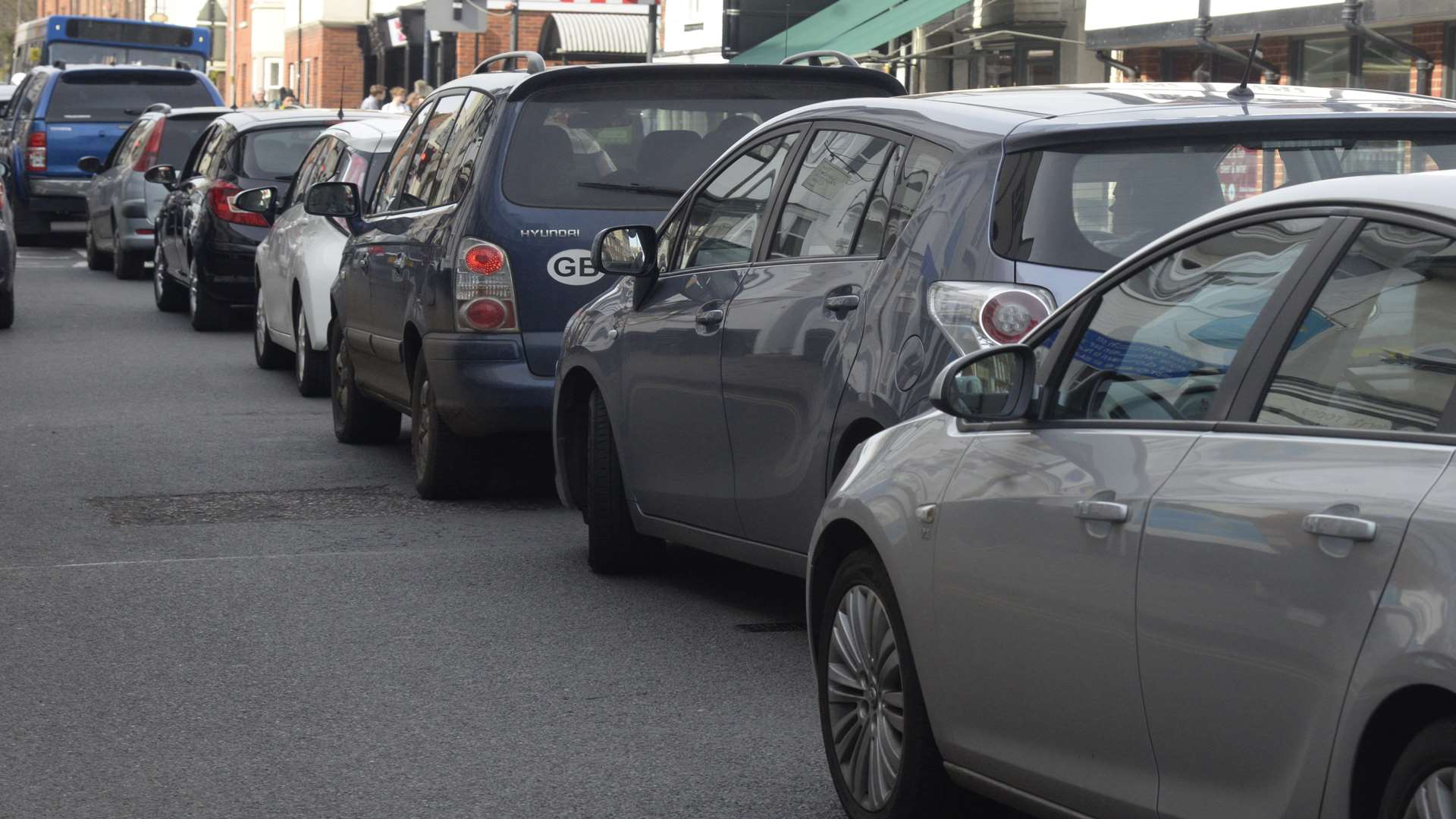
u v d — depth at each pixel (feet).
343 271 66.03
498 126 52.90
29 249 174.70
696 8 191.11
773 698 35.73
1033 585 23.27
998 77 144.05
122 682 36.76
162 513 55.26
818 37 129.59
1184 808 20.98
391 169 64.08
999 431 25.05
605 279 52.54
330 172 78.02
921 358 32.81
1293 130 32.32
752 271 39.68
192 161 116.78
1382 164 32.32
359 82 293.43
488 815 28.94
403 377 59.57
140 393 82.07
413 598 44.37
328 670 37.70
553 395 49.14
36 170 170.91
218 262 103.55
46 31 235.20
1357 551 18.58
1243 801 20.04
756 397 38.34
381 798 29.81
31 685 36.55
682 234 43.70
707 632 40.93
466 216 52.90
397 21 222.07
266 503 57.06
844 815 28.99
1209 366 21.83
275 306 85.87
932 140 34.76
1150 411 22.53
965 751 25.25
